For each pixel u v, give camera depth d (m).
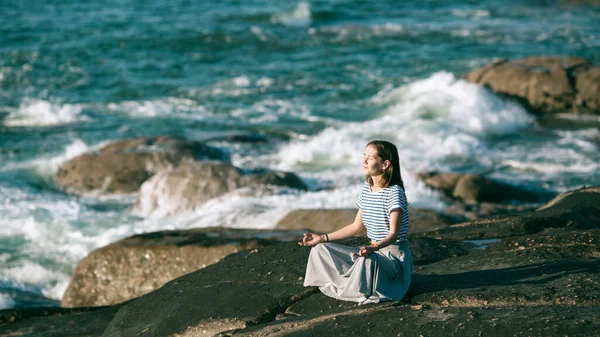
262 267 6.74
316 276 5.92
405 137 18.81
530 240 6.76
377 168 5.41
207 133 20.05
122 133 20.12
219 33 31.98
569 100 21.61
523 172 16.56
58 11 36.44
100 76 26.31
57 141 19.23
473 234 7.79
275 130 20.14
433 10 39.81
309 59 28.66
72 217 13.53
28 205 14.22
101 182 15.67
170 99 23.64
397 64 27.75
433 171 15.05
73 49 29.52
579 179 15.93
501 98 22.02
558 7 41.28
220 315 6.03
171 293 6.78
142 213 14.19
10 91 24.27
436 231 8.12
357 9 38.78
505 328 4.77
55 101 23.31
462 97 21.50
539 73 22.08
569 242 6.61
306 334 5.23
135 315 6.70
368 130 19.23
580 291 5.29
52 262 11.88
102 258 9.70
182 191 13.92
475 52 29.58
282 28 34.06
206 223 12.38
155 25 33.53
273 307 5.99
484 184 14.22
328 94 23.94
